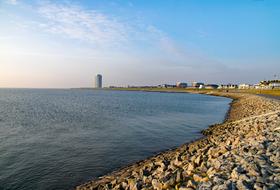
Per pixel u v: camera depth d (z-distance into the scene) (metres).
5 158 15.08
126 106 57.81
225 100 86.50
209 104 66.69
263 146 9.65
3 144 18.66
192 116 38.31
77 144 18.73
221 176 7.15
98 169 13.23
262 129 15.51
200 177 7.57
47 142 19.39
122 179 10.33
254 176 6.77
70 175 12.39
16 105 59.56
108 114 39.94
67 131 24.19
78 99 92.06
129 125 28.11
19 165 13.82
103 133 23.17
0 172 12.75
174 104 65.62
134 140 20.23
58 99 91.25
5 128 25.94
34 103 67.62
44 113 41.31
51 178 12.01
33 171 12.91
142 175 10.13
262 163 7.72
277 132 12.65
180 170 9.05
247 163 7.70
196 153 12.42
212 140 16.98
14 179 11.88
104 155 15.84
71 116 36.97
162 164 10.72
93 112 43.25
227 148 10.80
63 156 15.57
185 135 22.69
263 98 52.88
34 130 24.73
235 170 7.13
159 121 31.70
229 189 6.06
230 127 22.44
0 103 66.62
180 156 12.80
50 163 14.19
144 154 16.14
